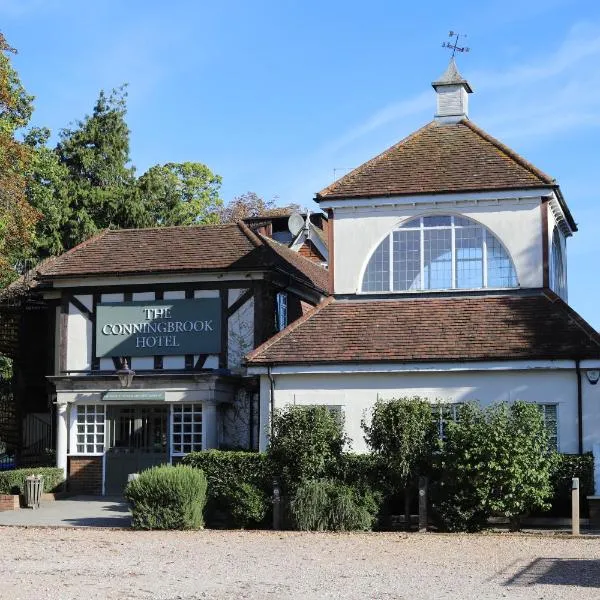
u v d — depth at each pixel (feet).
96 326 100.99
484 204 87.71
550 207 89.40
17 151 114.01
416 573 52.54
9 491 91.35
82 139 165.37
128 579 51.11
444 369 81.00
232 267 97.40
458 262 88.02
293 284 103.71
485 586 48.49
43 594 46.50
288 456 74.23
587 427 78.07
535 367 79.05
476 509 70.08
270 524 75.10
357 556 58.85
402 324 85.61
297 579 50.90
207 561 57.31
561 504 73.82
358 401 83.15
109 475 97.71
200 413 96.17
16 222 112.47
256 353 85.10
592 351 78.13
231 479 76.18
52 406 105.91
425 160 91.30
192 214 183.83
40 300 108.17
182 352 98.63
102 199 152.46
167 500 74.18
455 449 70.18
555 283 92.63
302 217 139.03
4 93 117.80
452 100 94.99
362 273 89.56
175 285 99.60
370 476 73.61
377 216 89.76
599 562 55.77
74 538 68.64
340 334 85.81
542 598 45.14
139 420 97.76
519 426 70.28
